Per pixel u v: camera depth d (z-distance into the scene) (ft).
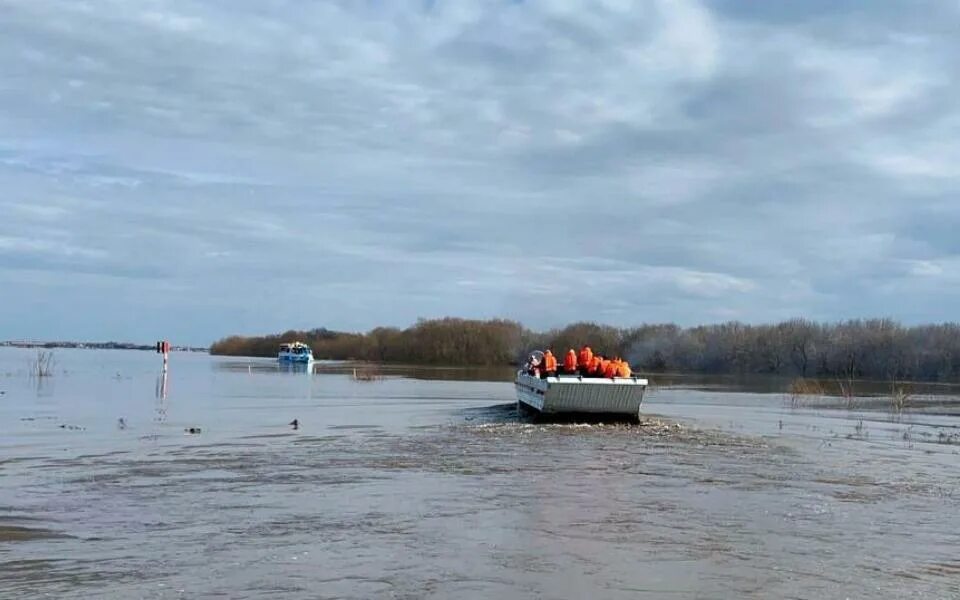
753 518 55.11
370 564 42.34
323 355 537.65
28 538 47.52
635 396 112.57
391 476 69.87
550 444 93.30
